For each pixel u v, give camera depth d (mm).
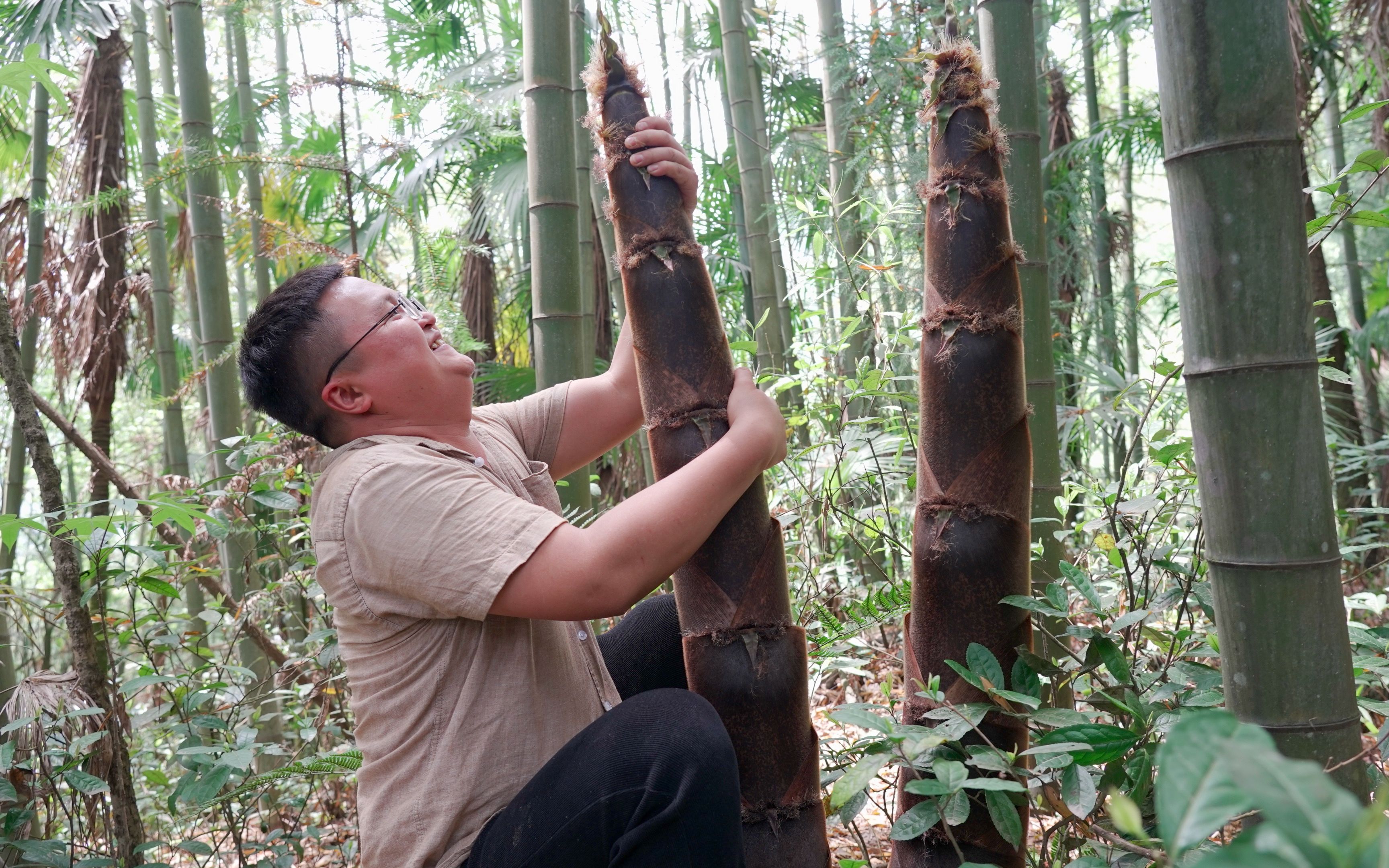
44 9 3121
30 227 3926
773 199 4770
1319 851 486
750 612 1337
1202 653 1675
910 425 2721
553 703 1396
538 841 1236
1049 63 6391
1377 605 1976
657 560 1229
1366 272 5551
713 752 1208
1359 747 1214
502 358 6801
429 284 2961
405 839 1316
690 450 1343
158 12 5590
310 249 3016
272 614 3199
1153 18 1259
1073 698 1825
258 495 2381
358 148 3764
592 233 4652
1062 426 2955
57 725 1858
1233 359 1196
